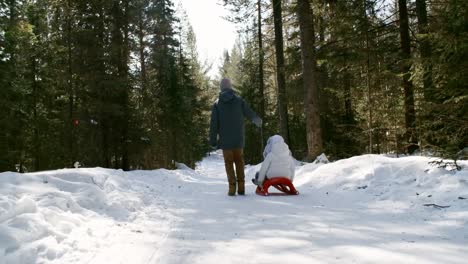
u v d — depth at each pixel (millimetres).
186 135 34219
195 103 40188
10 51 18547
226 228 3809
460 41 6332
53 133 22281
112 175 6355
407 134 9898
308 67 11164
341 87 16875
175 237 3473
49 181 4648
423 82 8688
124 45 21094
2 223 2895
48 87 23016
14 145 20250
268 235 3432
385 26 12055
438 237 3154
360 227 3637
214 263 2666
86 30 19969
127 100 21672
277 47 17188
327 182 6793
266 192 6285
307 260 2656
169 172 12367
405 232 3373
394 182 5527
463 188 4465
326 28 12680
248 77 32781
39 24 22125
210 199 6051
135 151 21328
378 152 12883
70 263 2641
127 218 4324
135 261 2756
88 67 20078
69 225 3340
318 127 11031
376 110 11266
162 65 28953
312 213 4461
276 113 26906
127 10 21578
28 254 2553
